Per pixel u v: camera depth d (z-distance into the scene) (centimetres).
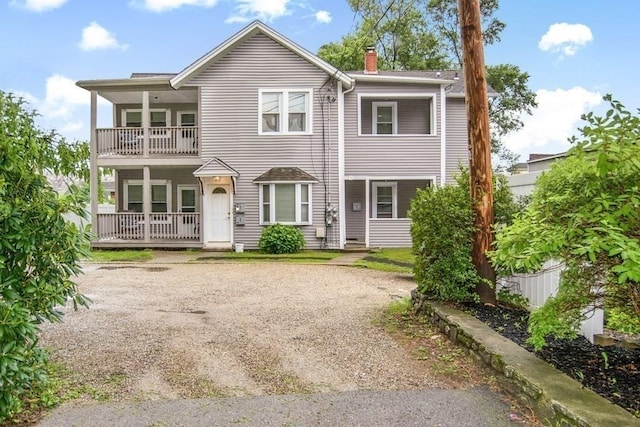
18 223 306
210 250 1462
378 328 550
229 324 575
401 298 739
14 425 301
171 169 1648
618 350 401
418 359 435
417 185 1611
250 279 945
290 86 1489
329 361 434
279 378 391
